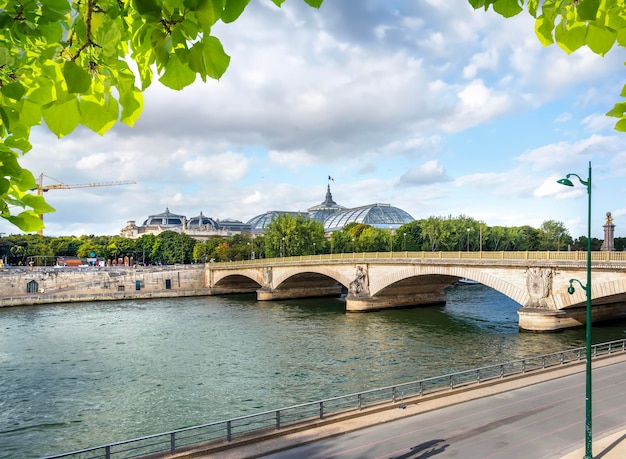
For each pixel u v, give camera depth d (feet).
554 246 555.28
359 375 163.84
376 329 253.03
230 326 273.33
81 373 173.99
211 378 164.96
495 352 191.01
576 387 115.24
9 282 432.25
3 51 11.89
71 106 11.69
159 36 10.64
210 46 10.74
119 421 128.16
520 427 89.66
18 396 149.28
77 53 11.69
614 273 199.93
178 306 385.09
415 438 85.25
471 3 11.84
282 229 553.64
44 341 233.35
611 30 11.98
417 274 293.84
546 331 220.64
